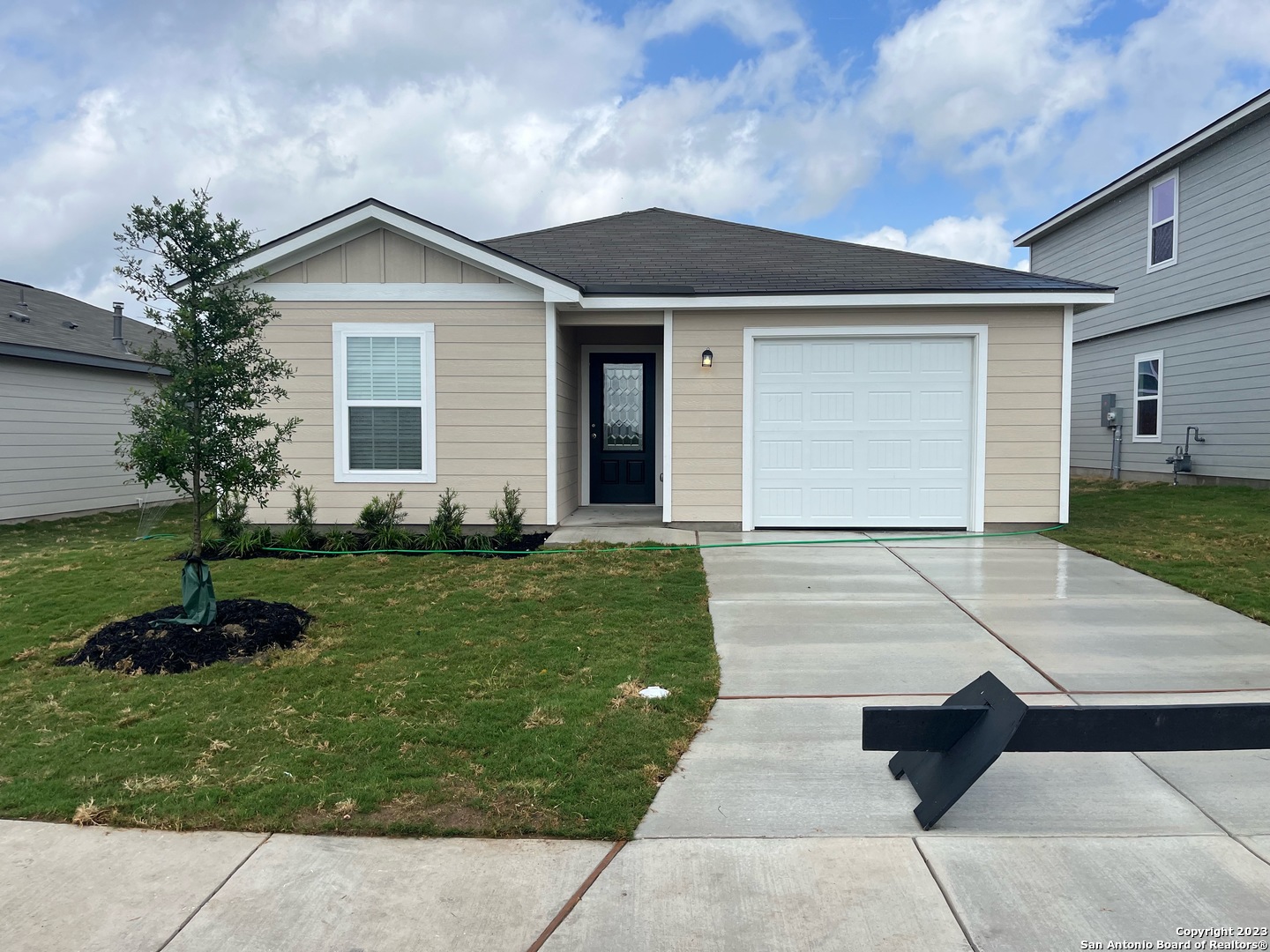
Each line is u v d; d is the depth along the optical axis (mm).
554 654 5121
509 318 9445
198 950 2453
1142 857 2943
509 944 2486
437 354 9477
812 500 9805
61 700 4391
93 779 3473
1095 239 17359
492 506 9602
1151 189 15383
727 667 4957
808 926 2570
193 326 5082
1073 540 8977
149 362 5289
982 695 3404
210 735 3920
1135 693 4469
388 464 9609
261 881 2799
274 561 8078
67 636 5559
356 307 9469
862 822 3209
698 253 11180
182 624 5277
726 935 2525
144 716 4168
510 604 6348
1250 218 12883
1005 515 9633
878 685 4645
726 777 3574
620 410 12133
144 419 5207
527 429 9547
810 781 3541
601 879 2818
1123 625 5777
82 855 2949
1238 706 3119
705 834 3115
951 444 9672
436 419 9523
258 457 5496
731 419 9719
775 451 9805
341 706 4273
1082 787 3490
